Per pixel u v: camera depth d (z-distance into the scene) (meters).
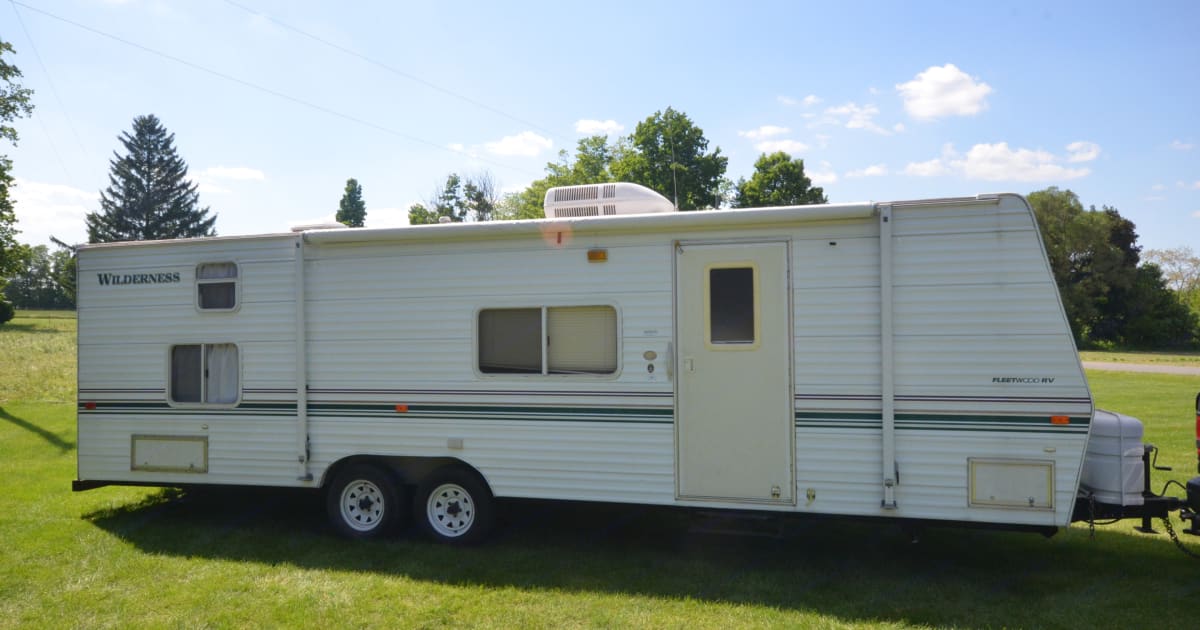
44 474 8.13
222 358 5.99
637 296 5.14
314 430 5.76
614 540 5.73
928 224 4.63
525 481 5.37
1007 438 4.53
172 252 6.04
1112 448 4.64
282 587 4.73
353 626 4.18
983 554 5.35
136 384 6.10
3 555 5.35
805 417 4.85
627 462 5.17
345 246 5.70
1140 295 42.47
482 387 5.44
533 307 5.35
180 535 5.85
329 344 5.72
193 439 5.98
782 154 32.25
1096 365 25.86
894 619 4.22
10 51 18.19
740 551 5.45
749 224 4.93
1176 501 4.71
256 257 5.86
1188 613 4.28
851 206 4.70
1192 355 34.88
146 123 63.25
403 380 5.59
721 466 5.00
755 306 4.93
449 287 5.50
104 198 62.22
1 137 18.44
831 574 4.95
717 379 5.00
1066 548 5.47
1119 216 44.97
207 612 4.37
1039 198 44.88
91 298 6.21
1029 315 4.50
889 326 4.66
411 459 5.71
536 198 31.31
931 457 4.64
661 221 5.05
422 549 5.46
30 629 4.14
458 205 36.75
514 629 4.12
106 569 5.07
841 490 4.80
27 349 27.20
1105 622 4.16
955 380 4.59
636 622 4.20
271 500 6.99
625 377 5.16
